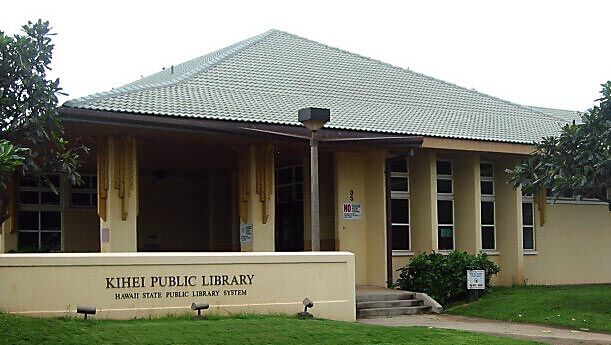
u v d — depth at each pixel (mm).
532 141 23125
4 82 12836
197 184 30094
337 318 15367
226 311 14312
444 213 23328
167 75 25031
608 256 26641
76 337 11086
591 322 15945
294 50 25922
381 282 21188
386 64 27531
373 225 21672
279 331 12391
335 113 21297
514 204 23578
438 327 15328
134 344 10969
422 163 22469
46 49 13242
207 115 18203
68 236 24438
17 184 22469
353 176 21891
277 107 20484
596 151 16688
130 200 18297
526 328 15547
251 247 19656
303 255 15195
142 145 20203
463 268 19656
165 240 29281
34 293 12953
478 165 23047
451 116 24078
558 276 25156
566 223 25672
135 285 13648
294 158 22719
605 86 16750
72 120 16422
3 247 20969
